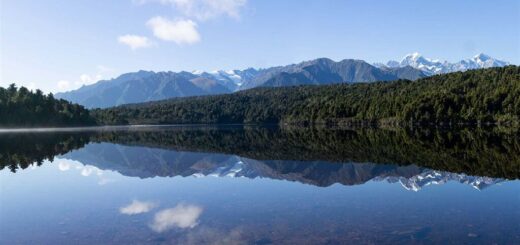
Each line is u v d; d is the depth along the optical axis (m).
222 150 59.81
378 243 14.80
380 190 25.23
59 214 20.38
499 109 136.88
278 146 65.25
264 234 16.23
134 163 44.09
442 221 17.58
